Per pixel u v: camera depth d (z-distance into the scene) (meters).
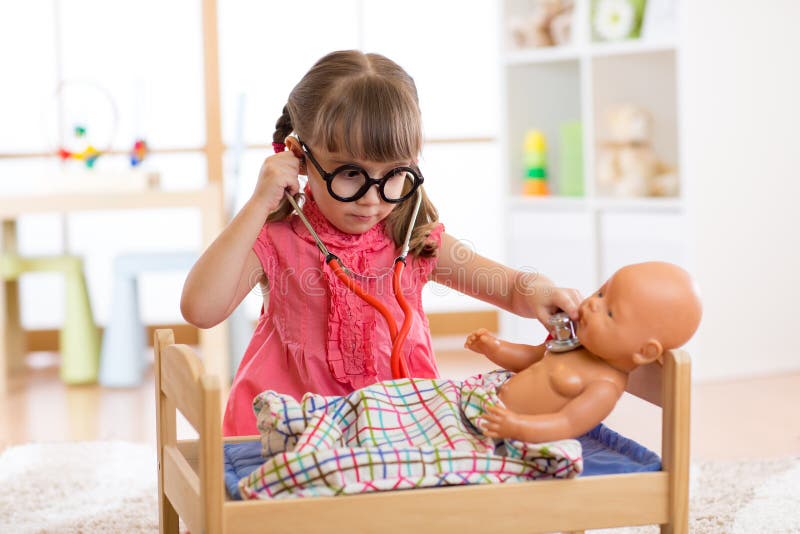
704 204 2.79
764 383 2.78
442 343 3.65
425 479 1.02
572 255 3.18
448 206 3.86
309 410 1.12
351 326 1.36
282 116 1.39
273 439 1.11
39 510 1.78
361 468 1.02
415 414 1.15
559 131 3.40
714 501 1.74
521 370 1.25
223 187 3.65
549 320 1.20
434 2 3.79
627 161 3.02
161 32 3.74
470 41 3.82
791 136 2.88
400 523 1.01
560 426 1.07
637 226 2.95
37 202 2.87
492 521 1.03
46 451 2.20
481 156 3.85
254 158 3.76
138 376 3.13
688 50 2.75
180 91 3.76
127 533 1.65
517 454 1.07
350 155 1.23
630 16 3.00
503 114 3.35
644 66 3.03
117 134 3.72
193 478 1.08
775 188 2.87
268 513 0.98
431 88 3.82
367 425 1.11
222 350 2.91
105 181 2.95
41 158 3.72
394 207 1.40
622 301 1.09
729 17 2.79
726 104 2.80
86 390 3.07
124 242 3.81
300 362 1.37
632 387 1.19
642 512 1.08
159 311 3.80
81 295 3.19
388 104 1.23
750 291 2.86
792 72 2.87
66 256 3.18
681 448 1.08
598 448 1.21
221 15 3.73
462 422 1.13
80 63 3.71
